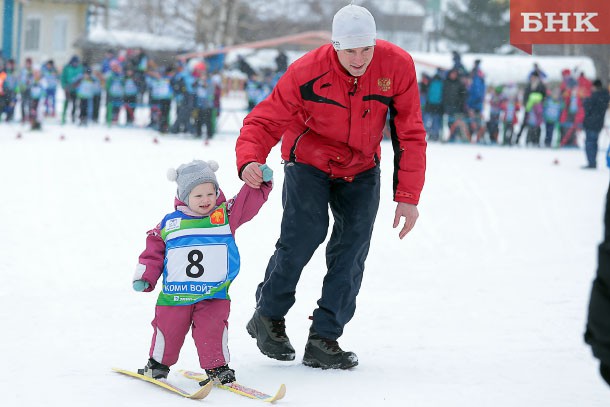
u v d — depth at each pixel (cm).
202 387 880
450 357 1109
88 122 5522
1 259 1666
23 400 869
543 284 1612
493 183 3198
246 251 1848
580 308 1417
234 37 9956
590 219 2464
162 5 11012
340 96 970
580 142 5753
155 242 932
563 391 959
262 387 953
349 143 1001
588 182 3362
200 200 920
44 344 1107
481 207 2608
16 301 1345
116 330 1196
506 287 1582
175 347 941
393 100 998
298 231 1012
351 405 884
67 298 1379
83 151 3766
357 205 1027
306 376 1003
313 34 5678
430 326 1282
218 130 5397
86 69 5369
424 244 2025
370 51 939
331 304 1033
